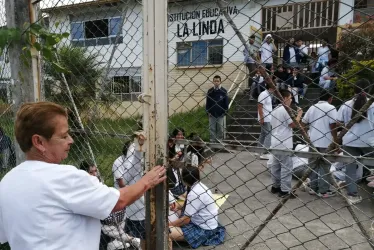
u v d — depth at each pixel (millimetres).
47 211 1183
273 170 3838
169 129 1628
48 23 2295
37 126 1250
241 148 1454
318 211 3748
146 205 1628
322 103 2195
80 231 1252
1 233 1418
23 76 2217
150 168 1581
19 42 2170
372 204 3365
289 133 2883
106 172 2273
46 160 1315
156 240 1624
